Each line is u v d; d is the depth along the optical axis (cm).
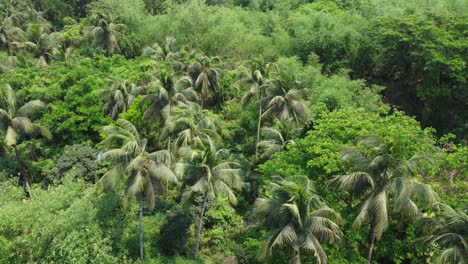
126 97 3550
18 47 5231
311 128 3188
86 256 1947
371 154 1828
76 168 2930
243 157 3456
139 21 5588
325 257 1753
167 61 4566
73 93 3703
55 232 1994
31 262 1911
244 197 3166
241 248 2562
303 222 1744
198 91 3806
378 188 1772
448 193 2130
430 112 3847
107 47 4894
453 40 3506
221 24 4972
